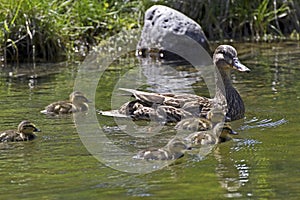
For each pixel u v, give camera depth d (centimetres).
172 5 2359
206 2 2383
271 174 994
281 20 2428
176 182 963
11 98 1513
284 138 1185
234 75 1769
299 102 1446
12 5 2088
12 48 2056
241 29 2395
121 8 2356
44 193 927
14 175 1002
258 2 2414
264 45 2244
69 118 1338
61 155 1095
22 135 1180
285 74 1756
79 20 2239
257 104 1441
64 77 1769
